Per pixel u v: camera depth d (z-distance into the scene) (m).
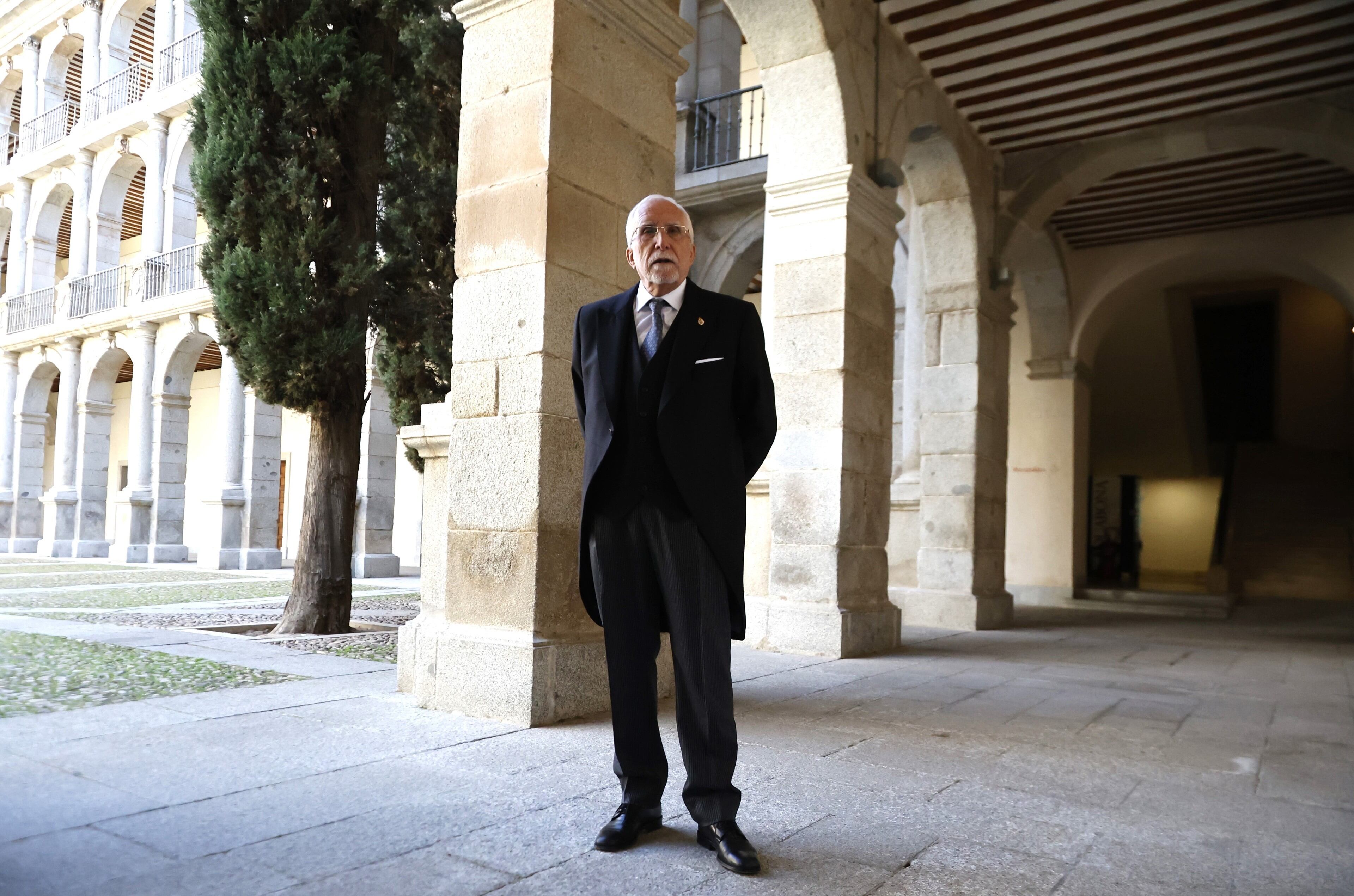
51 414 29.33
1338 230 11.91
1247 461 20.09
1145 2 7.38
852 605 6.73
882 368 7.33
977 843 2.45
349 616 7.57
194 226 19.25
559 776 2.94
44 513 22.88
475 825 2.44
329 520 7.45
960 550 9.19
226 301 6.96
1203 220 12.34
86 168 21.22
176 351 18.16
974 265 9.45
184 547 18.28
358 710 3.92
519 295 4.07
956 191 9.49
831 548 6.61
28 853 2.14
